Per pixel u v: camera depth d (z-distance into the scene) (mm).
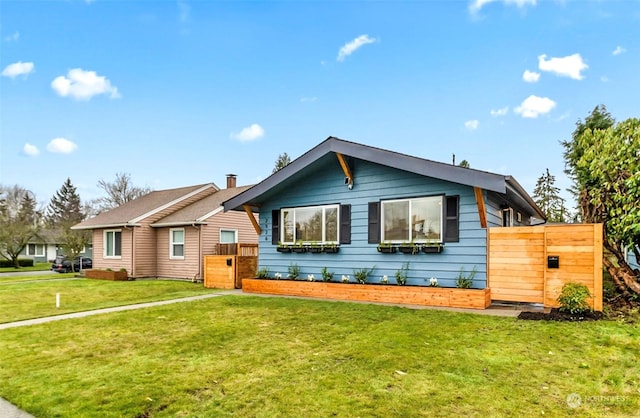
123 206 20953
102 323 6617
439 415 2992
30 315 7582
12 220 31609
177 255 16516
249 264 12477
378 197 9398
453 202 8359
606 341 4875
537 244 7426
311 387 3574
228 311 7520
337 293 9305
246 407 3188
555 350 4566
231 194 18062
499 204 9344
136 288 12586
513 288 7621
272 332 5727
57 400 3379
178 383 3732
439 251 8398
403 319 6410
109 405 3256
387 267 9156
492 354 4438
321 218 10344
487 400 3244
